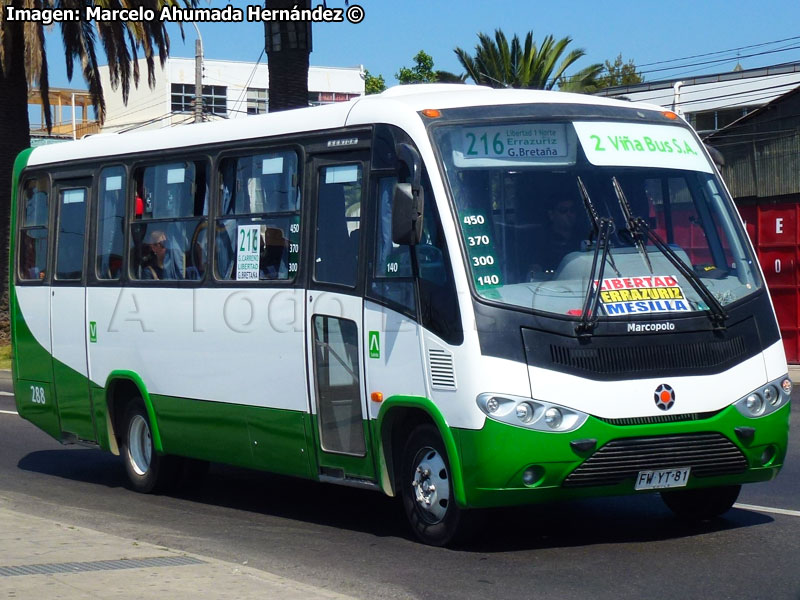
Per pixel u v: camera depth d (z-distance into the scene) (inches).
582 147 351.3
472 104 353.1
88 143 510.9
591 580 302.5
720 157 379.6
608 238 336.2
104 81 2603.3
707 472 333.7
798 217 1021.8
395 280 349.7
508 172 341.1
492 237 332.2
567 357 320.5
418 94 372.2
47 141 2098.9
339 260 374.3
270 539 374.9
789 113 1022.4
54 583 291.3
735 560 319.9
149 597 276.5
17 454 607.5
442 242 332.8
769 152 1039.0
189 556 326.3
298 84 826.8
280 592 281.0
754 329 344.8
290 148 400.2
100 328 489.7
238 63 2637.8
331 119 385.4
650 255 340.2
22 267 548.1
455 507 337.4
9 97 1105.4
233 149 426.3
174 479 477.1
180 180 452.4
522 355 319.3
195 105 1504.7
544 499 322.0
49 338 523.5
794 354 1026.7
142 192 472.7
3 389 931.3
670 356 329.4
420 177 340.5
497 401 317.1
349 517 413.7
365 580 311.4
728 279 351.6
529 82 2028.8
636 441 322.3
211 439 432.8
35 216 540.4
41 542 346.3
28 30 1000.9
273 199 406.3
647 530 364.5
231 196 426.3
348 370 368.2
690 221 357.4
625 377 323.6
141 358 466.3
